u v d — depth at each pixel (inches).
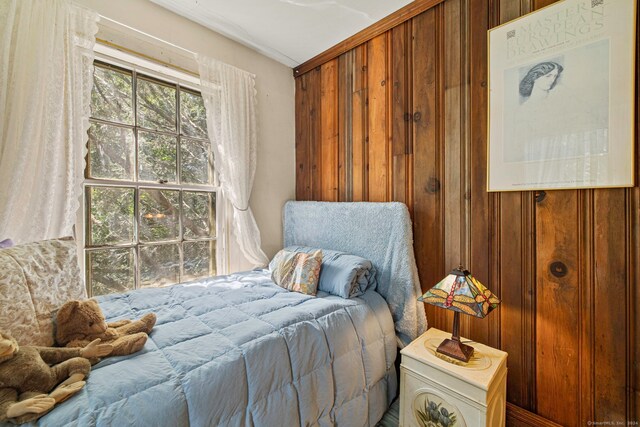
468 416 44.3
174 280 76.2
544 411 51.9
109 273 65.6
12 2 48.2
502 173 55.9
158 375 33.9
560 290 50.1
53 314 40.8
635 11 42.6
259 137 92.9
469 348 51.0
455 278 50.1
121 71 67.7
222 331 44.4
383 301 66.5
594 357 47.0
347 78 85.1
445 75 64.0
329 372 47.6
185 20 74.7
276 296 61.7
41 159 51.6
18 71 48.8
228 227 85.0
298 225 93.5
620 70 43.9
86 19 57.3
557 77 49.4
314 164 96.1
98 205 64.0
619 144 44.2
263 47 88.7
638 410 43.3
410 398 51.6
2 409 26.7
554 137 49.9
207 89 76.6
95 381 32.1
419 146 68.6
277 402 40.1
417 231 69.2
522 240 54.1
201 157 82.4
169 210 75.4
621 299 44.7
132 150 69.2
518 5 53.8
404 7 69.8
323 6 69.9
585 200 47.7
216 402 34.4
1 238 47.3
